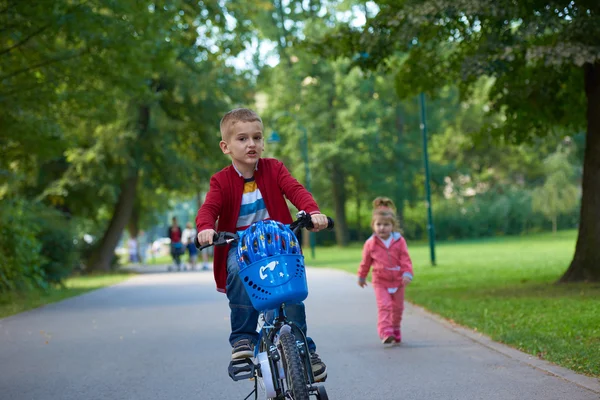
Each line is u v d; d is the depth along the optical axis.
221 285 6.50
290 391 5.77
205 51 30.27
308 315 16.98
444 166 83.81
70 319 17.86
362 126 75.75
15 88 22.84
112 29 22.45
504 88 22.61
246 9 30.52
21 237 24.91
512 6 16.61
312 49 20.89
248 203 6.49
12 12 21.08
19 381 10.19
